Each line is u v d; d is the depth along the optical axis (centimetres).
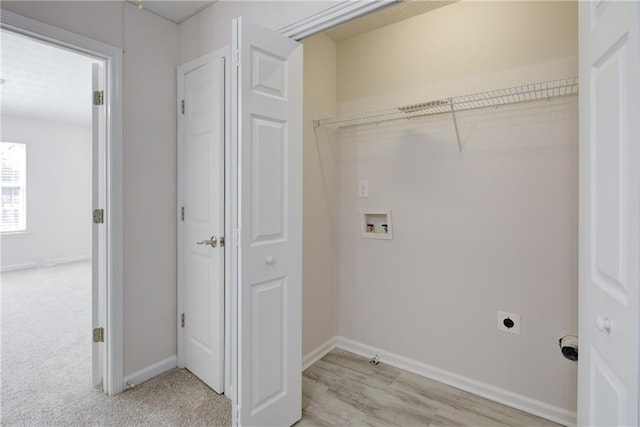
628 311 73
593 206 93
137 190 203
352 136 253
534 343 183
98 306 201
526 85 165
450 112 207
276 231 161
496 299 194
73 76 363
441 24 212
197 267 213
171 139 221
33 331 283
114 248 192
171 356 224
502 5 189
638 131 69
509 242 190
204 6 202
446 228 211
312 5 156
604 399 85
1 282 452
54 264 574
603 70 86
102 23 184
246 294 149
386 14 220
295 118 169
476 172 199
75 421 171
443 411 185
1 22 150
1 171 531
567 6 171
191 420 174
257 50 150
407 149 227
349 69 253
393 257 235
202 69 205
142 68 204
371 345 248
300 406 176
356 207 252
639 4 68
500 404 192
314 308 242
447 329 213
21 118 543
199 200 210
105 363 195
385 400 195
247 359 150
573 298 172
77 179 611
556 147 175
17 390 197
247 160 147
